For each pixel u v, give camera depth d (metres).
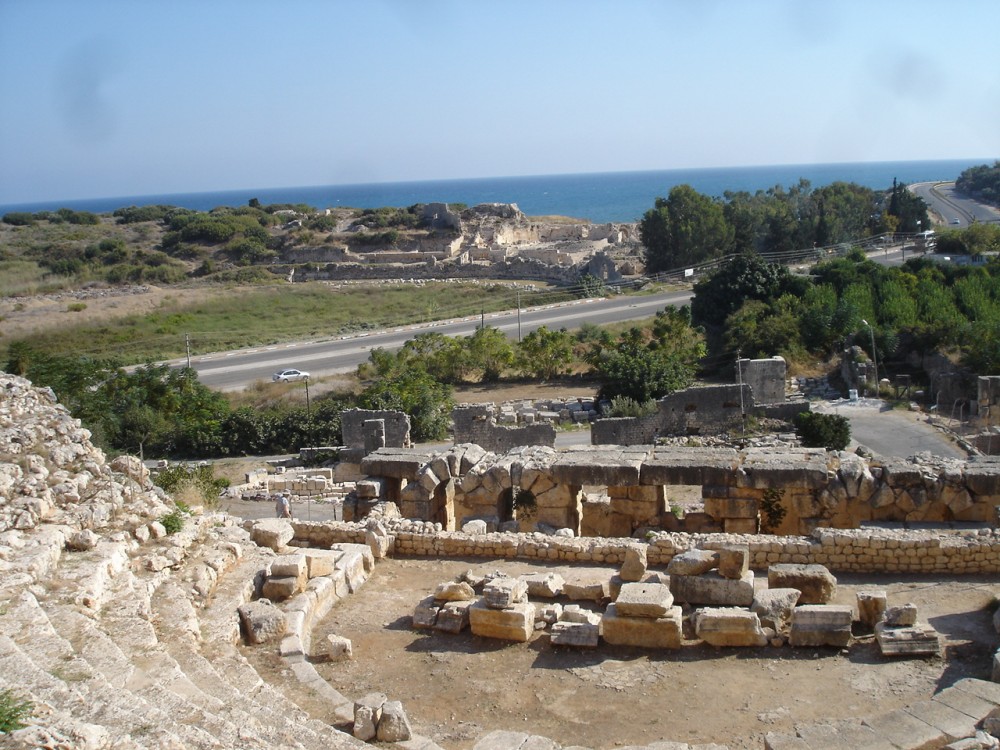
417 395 50.69
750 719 12.30
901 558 17.14
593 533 21.91
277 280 107.06
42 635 12.15
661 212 101.94
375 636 15.60
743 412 40.50
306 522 20.08
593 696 13.19
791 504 20.16
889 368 53.12
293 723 11.43
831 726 11.20
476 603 15.46
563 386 58.22
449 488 23.75
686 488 32.22
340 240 119.12
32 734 8.25
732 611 14.48
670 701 12.91
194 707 10.71
